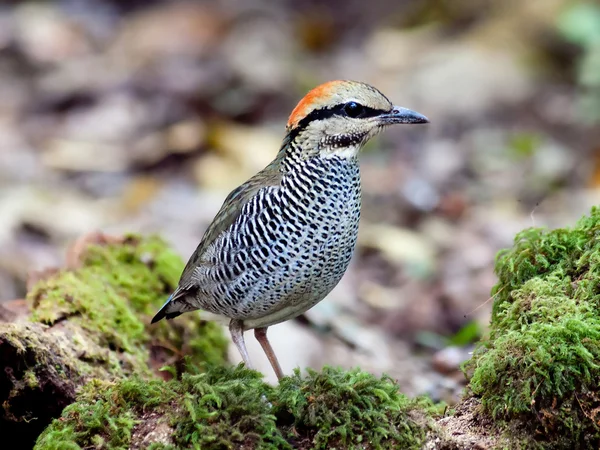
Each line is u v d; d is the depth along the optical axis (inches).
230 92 816.9
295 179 317.7
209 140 724.0
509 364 275.6
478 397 290.4
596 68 765.3
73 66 887.7
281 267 318.7
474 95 797.9
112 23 1013.8
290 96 823.7
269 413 279.1
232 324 345.1
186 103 805.9
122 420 283.6
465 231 626.8
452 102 795.4
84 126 783.7
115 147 751.1
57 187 686.5
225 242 325.7
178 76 839.1
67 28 961.5
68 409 293.9
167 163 721.6
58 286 387.9
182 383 293.0
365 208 668.7
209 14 980.6
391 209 665.0
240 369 306.0
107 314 382.0
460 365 315.6
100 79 848.9
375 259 603.2
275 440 273.1
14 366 313.6
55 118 808.3
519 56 842.2
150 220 620.1
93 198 678.5
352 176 322.7
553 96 807.7
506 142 749.3
